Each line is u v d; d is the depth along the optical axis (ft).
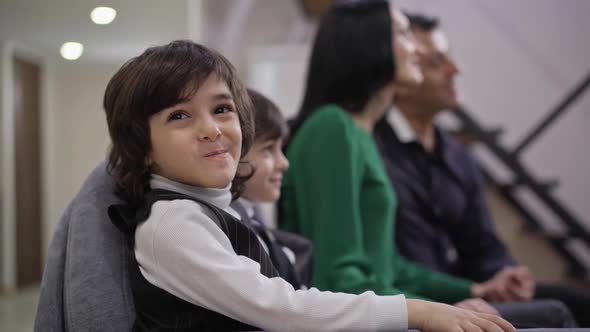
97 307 2.39
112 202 2.66
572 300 5.11
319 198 4.07
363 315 2.07
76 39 8.79
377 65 4.64
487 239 5.86
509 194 11.99
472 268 5.85
